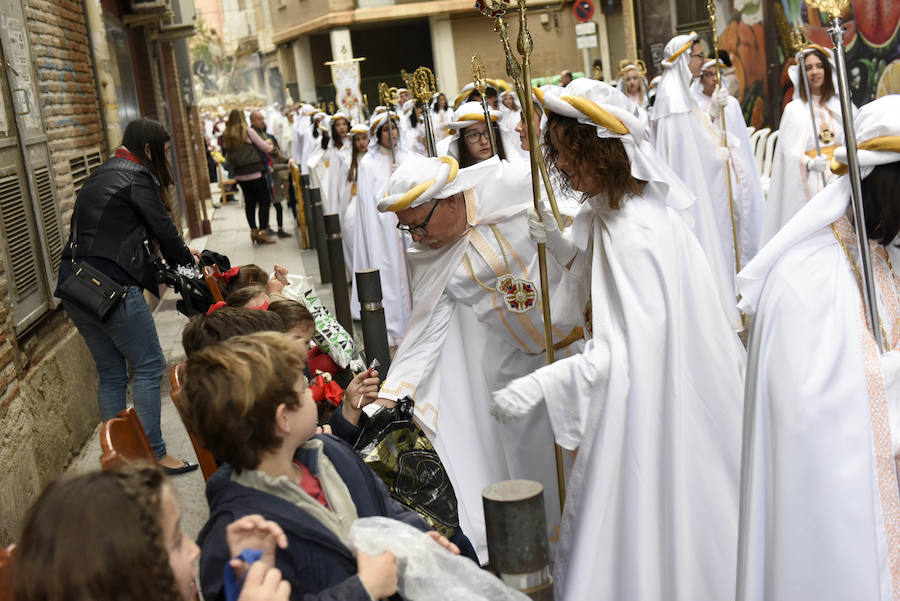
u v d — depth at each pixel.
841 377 2.58
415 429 3.45
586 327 3.63
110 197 5.29
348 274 10.52
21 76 5.90
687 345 3.20
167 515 1.52
